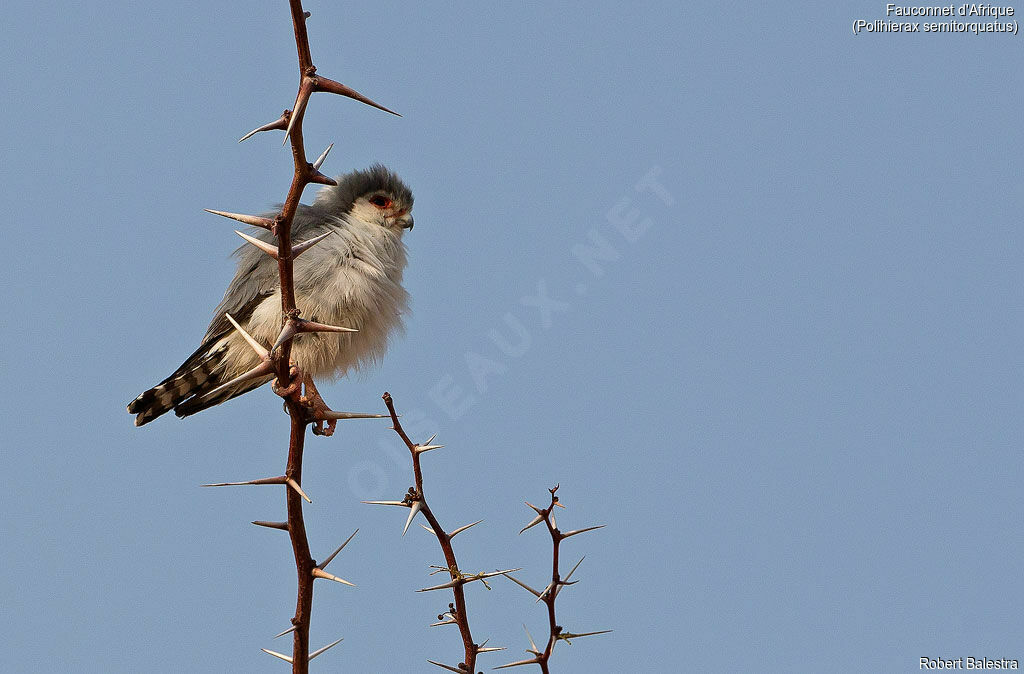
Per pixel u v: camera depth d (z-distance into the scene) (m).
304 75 5.37
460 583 6.59
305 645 6.41
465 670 6.53
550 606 6.21
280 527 6.46
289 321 6.23
